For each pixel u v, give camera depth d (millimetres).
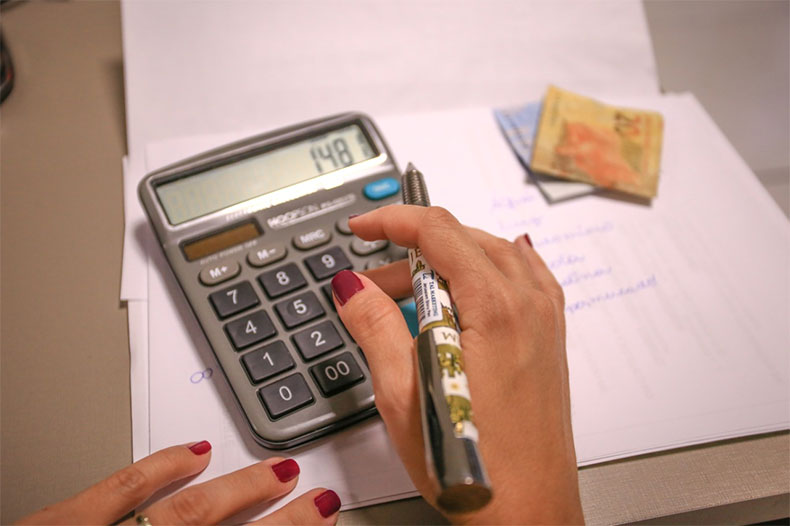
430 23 620
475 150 552
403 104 587
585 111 563
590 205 527
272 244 443
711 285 481
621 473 392
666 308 467
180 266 431
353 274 356
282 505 361
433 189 522
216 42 581
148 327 431
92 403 408
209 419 391
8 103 565
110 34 621
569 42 629
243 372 388
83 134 551
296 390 380
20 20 622
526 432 311
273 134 491
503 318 325
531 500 301
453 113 577
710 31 689
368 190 474
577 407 415
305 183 475
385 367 326
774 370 437
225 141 544
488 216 512
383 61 600
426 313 330
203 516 333
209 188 466
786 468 398
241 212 457
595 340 447
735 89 641
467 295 333
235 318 409
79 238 487
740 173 555
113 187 519
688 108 604
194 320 432
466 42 617
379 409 327
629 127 560
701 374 433
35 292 456
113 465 385
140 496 344
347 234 452
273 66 582
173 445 381
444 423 284
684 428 408
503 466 303
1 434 393
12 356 426
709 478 392
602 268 487
